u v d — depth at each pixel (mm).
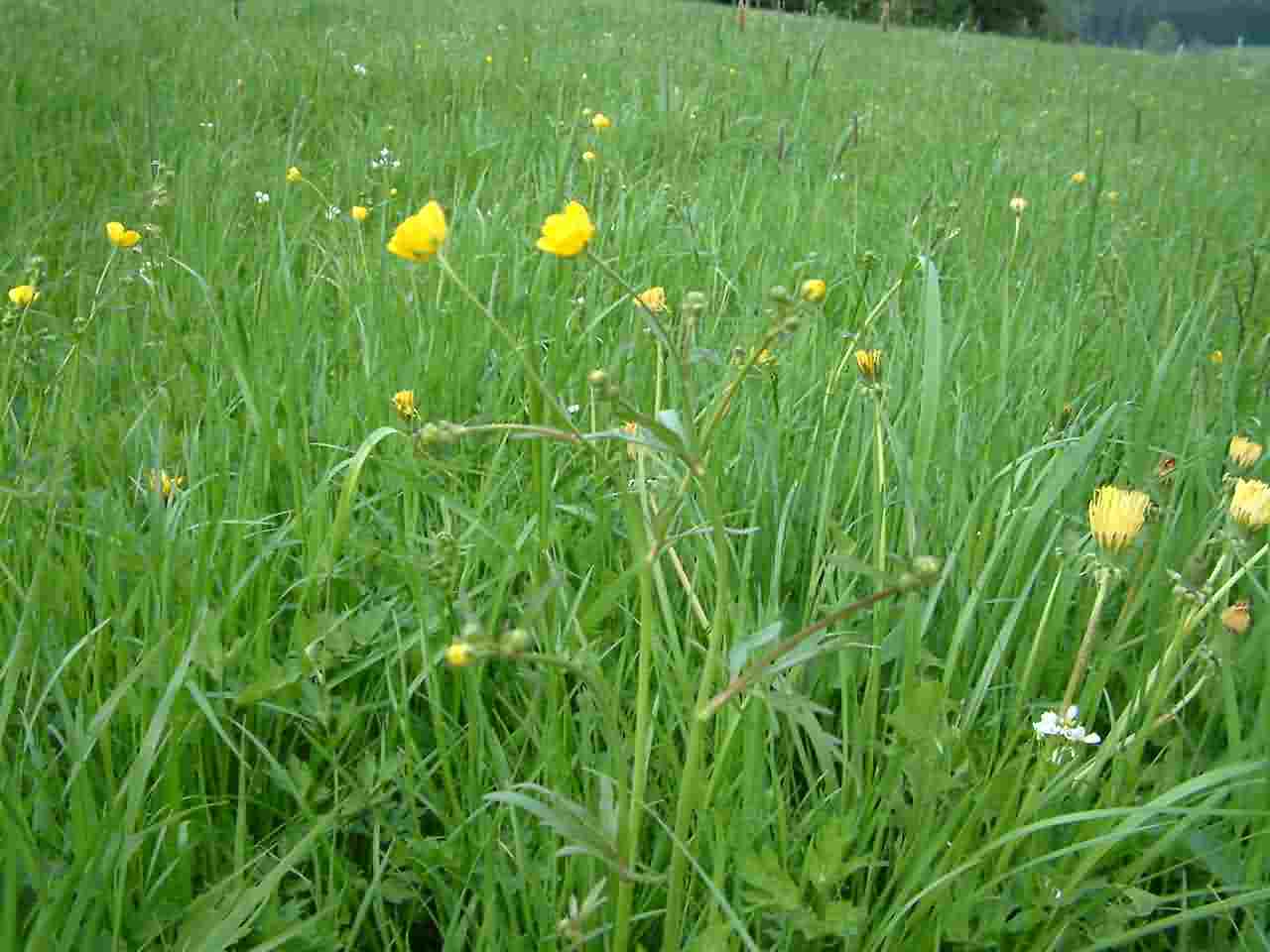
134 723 1590
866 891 1446
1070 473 1770
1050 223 4688
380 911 1438
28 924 1313
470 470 2201
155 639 1707
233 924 1311
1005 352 2746
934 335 1770
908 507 1753
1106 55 20844
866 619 1896
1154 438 2598
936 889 1359
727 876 1484
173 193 4230
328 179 4828
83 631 1789
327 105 6578
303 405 2396
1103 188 6129
